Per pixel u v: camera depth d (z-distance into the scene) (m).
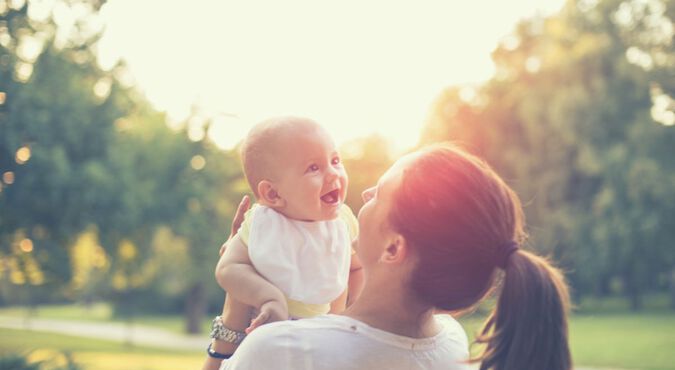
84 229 22.94
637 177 40.19
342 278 2.00
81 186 21.36
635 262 45.97
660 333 36.84
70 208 21.52
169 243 47.22
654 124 39.62
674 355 28.34
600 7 40.88
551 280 1.62
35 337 44.53
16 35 20.22
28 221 21.30
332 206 1.98
